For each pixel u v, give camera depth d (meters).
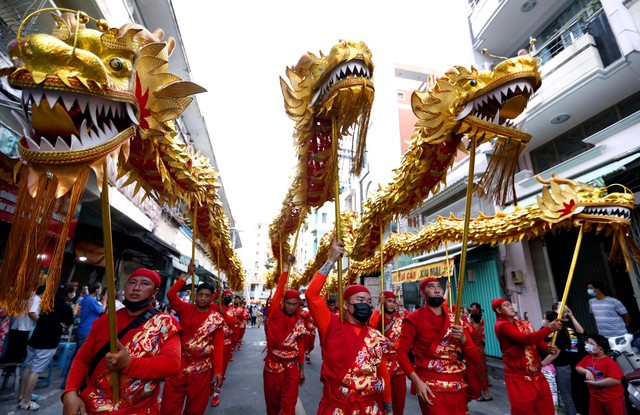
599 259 6.72
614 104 6.93
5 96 3.98
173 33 8.98
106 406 1.87
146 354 2.01
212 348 3.75
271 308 3.92
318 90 2.38
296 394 3.88
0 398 4.70
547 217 3.72
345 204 19.83
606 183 6.01
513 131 2.15
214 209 3.89
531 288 7.78
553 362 4.66
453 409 2.80
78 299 7.31
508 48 9.55
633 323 5.91
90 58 1.37
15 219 1.34
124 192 7.38
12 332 5.03
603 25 6.66
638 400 3.44
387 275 13.80
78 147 1.29
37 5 4.43
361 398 2.17
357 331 2.37
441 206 11.39
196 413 3.44
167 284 14.05
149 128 2.02
